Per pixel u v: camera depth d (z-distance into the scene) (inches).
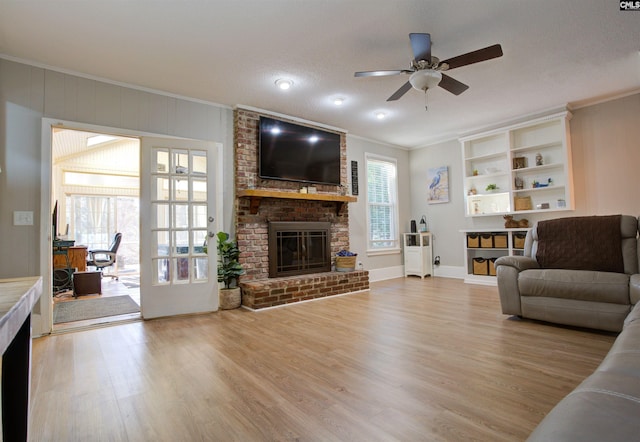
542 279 116.8
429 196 250.8
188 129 156.1
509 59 128.3
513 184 197.8
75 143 259.4
